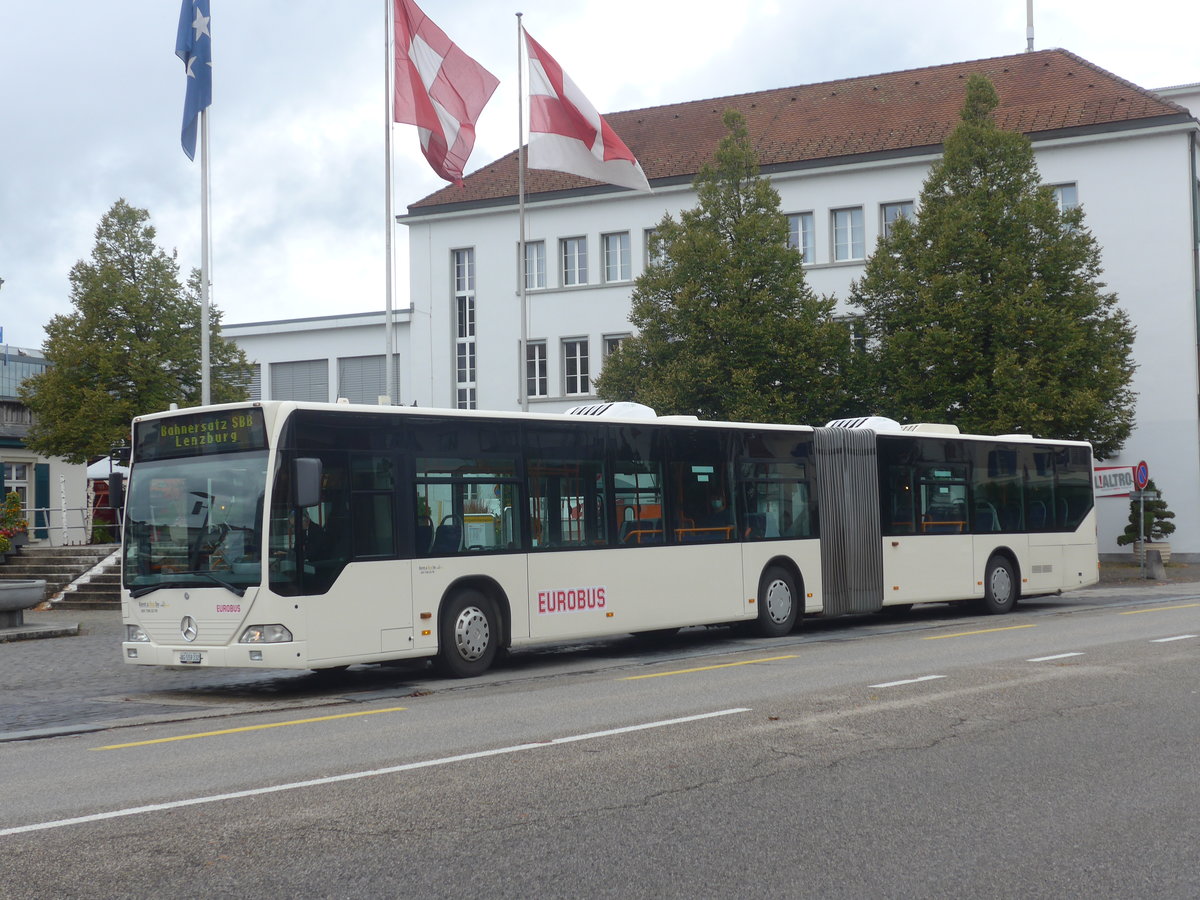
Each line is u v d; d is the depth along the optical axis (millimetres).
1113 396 32625
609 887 5742
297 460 12844
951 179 33812
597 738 9602
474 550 14867
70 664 16781
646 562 17016
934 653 15273
